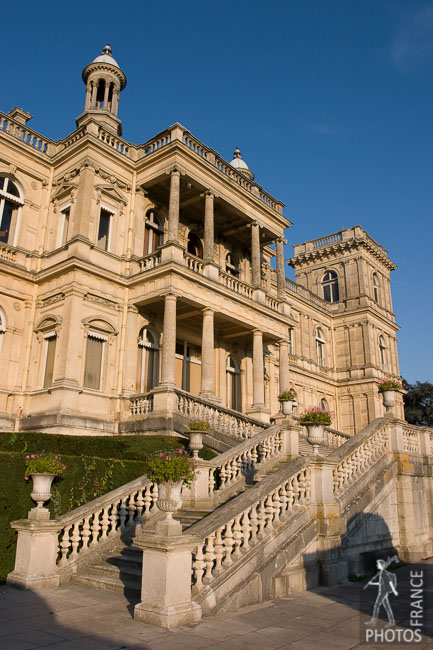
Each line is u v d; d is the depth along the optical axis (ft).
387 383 54.70
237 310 76.18
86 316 64.64
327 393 130.31
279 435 48.83
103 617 24.26
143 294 68.90
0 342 64.08
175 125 73.10
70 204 69.67
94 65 89.45
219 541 28.19
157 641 21.06
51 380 64.08
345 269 141.59
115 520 36.27
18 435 41.16
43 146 75.20
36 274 68.44
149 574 24.61
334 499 38.37
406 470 51.11
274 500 33.78
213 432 56.29
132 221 73.87
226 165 81.41
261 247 98.58
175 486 25.84
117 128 88.63
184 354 79.30
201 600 25.46
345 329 137.39
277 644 21.30
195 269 71.97
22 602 26.53
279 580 30.73
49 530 31.40
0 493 31.99
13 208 69.62
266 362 98.17
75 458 36.94
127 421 63.46
